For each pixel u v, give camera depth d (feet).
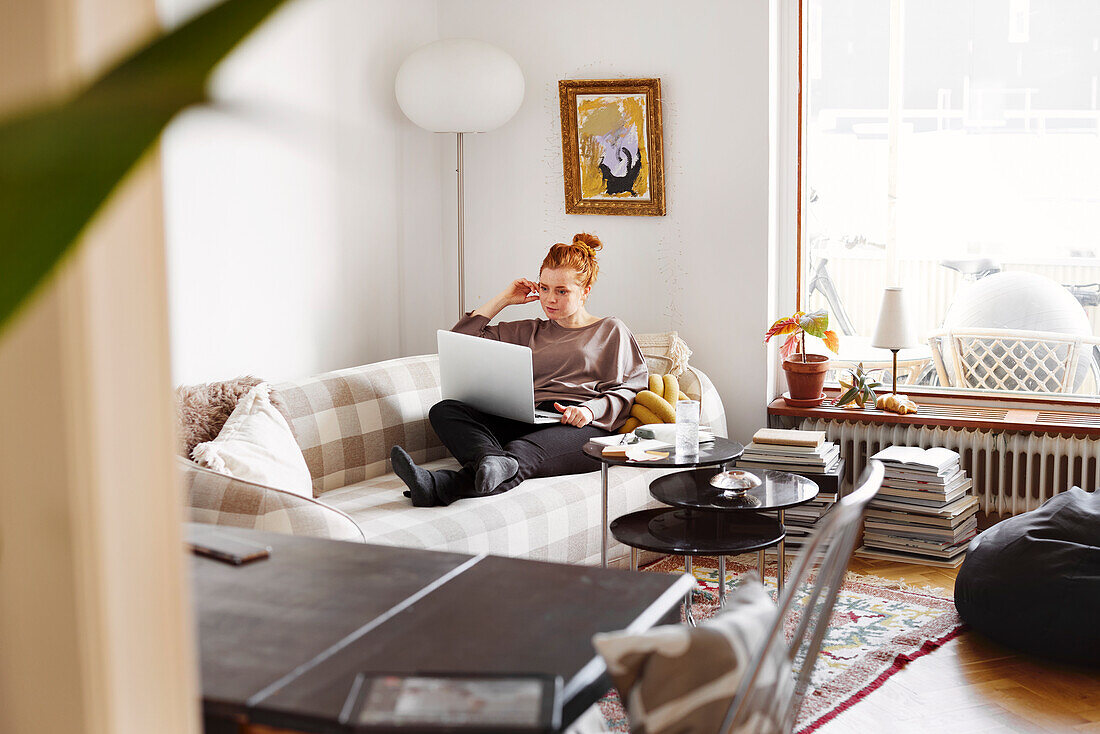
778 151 14.75
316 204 13.64
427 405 13.19
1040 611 9.63
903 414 13.75
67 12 1.25
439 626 4.59
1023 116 13.73
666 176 14.90
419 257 15.75
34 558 1.49
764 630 4.69
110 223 1.46
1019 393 14.16
